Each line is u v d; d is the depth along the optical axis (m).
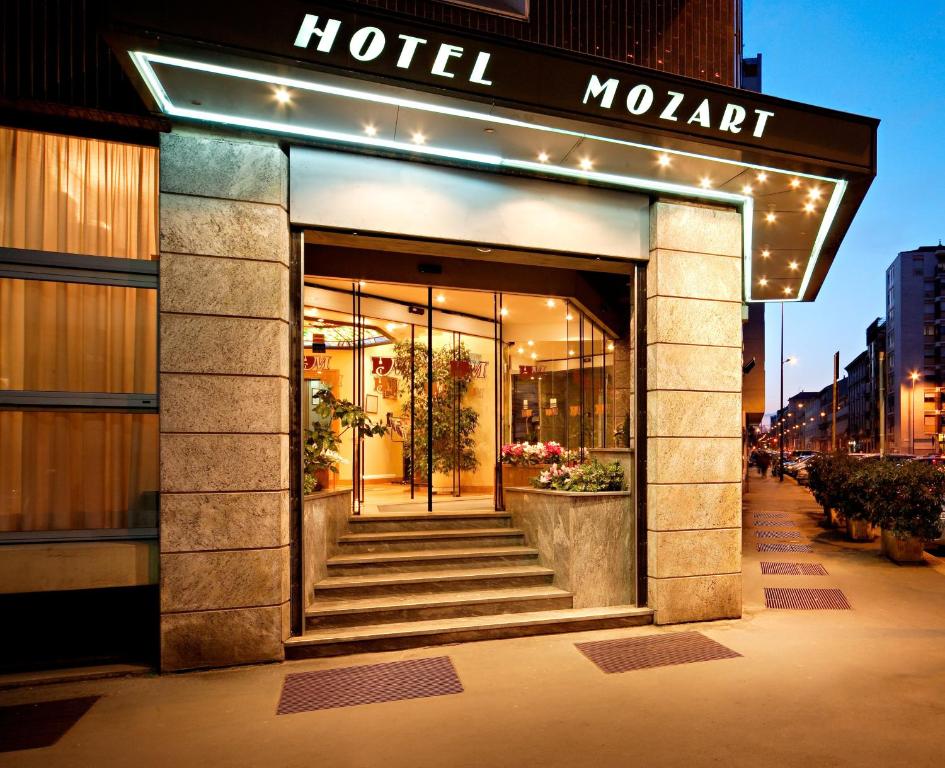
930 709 4.04
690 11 6.70
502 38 4.54
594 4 6.32
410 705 4.12
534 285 8.73
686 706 4.09
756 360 19.70
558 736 3.68
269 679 4.59
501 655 5.06
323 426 6.60
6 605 5.01
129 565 4.84
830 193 6.11
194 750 3.55
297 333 5.27
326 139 5.19
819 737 3.65
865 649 5.22
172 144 4.95
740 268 6.43
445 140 5.22
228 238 5.02
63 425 5.00
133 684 4.53
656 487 5.98
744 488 22.95
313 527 5.74
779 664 4.86
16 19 4.89
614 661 4.93
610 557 6.14
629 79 4.88
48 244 5.02
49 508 4.93
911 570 8.43
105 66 4.98
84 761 3.43
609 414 12.10
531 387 11.74
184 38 3.90
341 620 5.35
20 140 5.00
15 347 4.93
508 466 8.80
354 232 5.38
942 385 67.44
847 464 11.84
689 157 5.43
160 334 4.87
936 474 8.84
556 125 4.93
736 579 6.16
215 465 4.90
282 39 4.08
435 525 6.99
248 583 4.90
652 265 6.18
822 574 8.18
